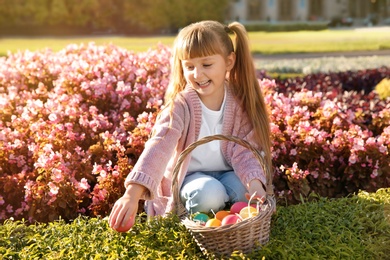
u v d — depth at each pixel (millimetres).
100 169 5113
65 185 4965
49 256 3621
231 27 4426
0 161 5453
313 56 20172
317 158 5656
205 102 4359
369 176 5668
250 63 4469
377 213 4371
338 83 10078
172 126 4156
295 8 50688
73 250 3707
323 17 51000
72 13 42750
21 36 36969
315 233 4016
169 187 4312
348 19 47906
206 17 44750
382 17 49281
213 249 3566
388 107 6930
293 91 8133
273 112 5887
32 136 5621
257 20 50062
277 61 17125
